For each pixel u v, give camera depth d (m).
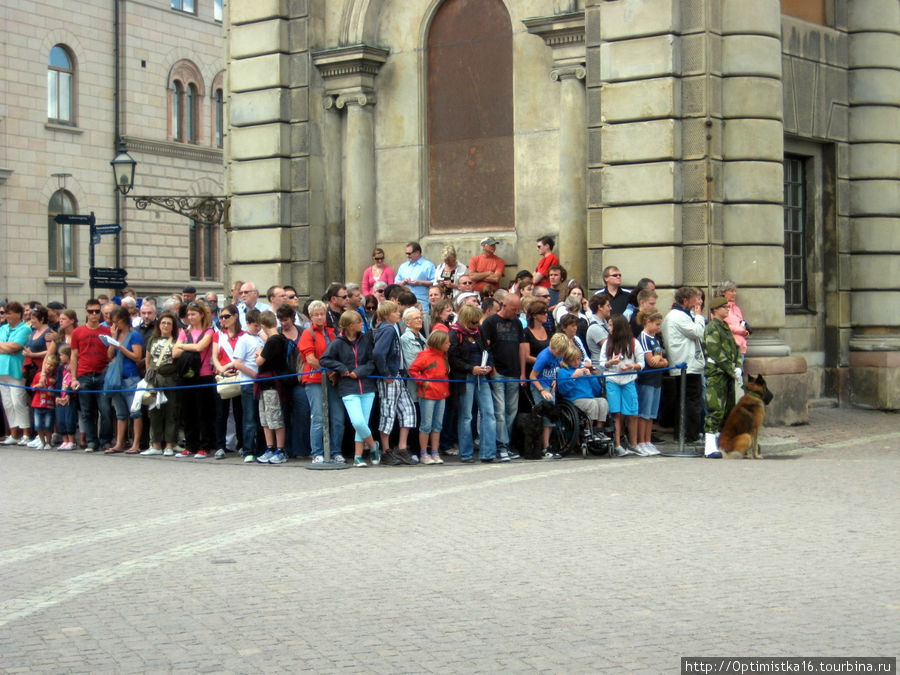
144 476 14.66
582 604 8.04
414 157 21.34
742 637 7.20
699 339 16.36
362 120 21.58
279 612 8.02
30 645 7.39
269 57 21.97
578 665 6.76
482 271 19.62
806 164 21.06
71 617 8.03
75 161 43.44
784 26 19.75
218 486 13.63
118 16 45.09
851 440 17.59
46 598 8.58
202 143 48.53
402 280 19.73
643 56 17.75
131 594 8.62
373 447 15.39
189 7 48.09
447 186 21.14
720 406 15.38
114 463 16.22
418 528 10.70
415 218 21.36
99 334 17.95
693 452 15.99
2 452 18.06
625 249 18.03
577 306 16.31
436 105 21.25
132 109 45.31
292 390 16.16
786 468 13.95
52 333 18.80
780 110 18.19
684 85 17.72
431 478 13.84
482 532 10.45
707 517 10.89
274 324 16.02
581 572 8.92
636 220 17.89
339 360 15.21
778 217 18.16
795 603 7.93
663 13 17.55
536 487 12.82
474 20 20.78
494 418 15.48
